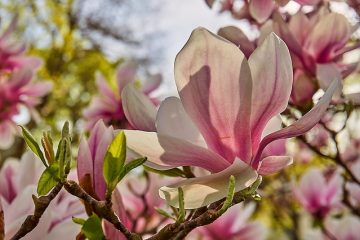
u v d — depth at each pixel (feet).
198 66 1.19
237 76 1.19
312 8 2.41
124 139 1.19
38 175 1.91
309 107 2.23
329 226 3.55
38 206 1.20
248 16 2.74
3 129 4.63
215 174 1.19
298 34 2.22
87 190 1.40
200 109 1.22
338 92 2.04
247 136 1.24
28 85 4.61
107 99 3.80
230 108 1.22
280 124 1.34
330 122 2.89
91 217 1.19
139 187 2.78
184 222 1.23
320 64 2.18
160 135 1.20
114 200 1.45
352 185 3.61
